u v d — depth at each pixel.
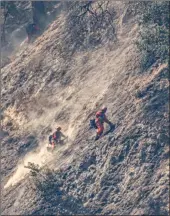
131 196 40.25
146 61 46.62
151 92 44.25
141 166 41.09
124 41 53.53
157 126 42.06
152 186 39.81
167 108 42.62
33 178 45.06
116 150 42.94
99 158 43.62
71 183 43.50
